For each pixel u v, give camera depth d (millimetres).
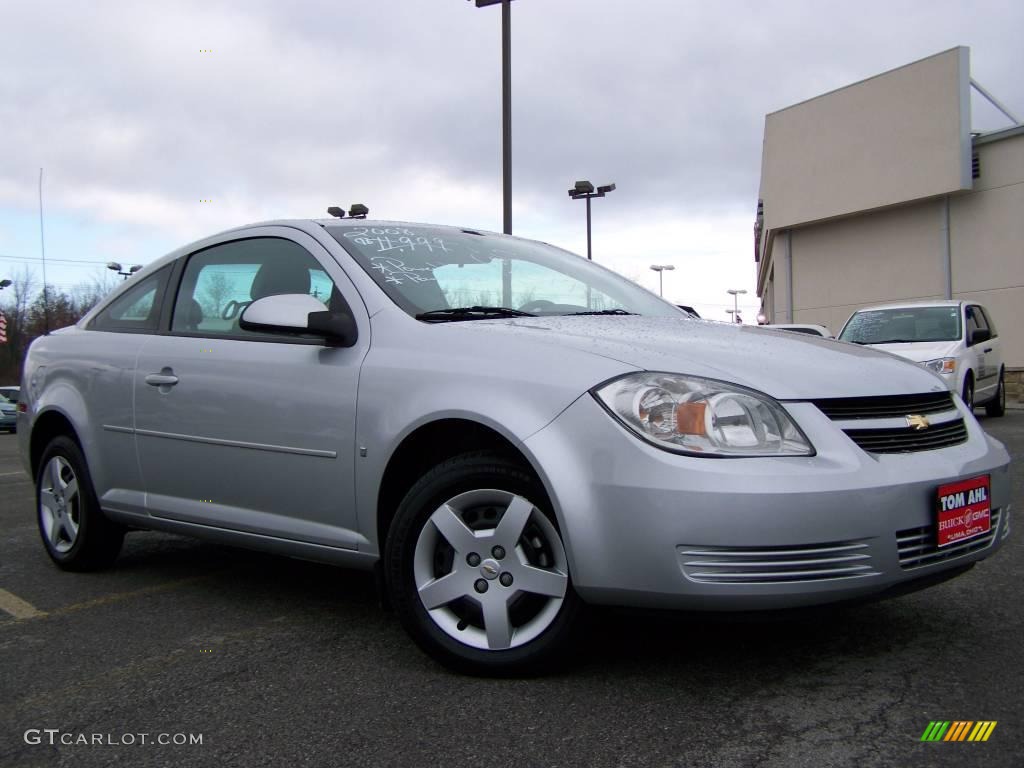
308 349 3236
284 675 2818
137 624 3428
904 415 2703
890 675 2645
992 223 18688
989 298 18797
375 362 2994
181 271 4008
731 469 2352
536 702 2514
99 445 4000
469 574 2711
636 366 2574
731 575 2332
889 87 19969
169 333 3857
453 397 2730
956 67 18562
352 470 2994
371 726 2396
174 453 3633
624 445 2430
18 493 7469
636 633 3098
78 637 3277
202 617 3506
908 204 20109
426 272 3422
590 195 22000
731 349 2811
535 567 2619
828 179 21469
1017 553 4156
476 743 2268
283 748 2283
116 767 2213
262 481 3295
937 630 3064
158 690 2723
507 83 13977
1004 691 2498
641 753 2178
